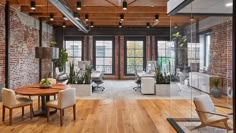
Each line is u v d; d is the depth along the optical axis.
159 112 6.23
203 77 6.32
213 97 4.75
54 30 13.19
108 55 14.72
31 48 10.12
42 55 6.03
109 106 6.99
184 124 5.03
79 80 9.02
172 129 4.80
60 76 11.38
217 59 5.54
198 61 6.88
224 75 4.84
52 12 9.20
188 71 7.30
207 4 5.38
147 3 7.20
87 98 8.30
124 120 5.47
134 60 14.72
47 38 12.13
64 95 5.13
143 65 14.70
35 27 10.55
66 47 14.40
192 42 7.16
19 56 8.94
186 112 6.07
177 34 7.59
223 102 4.29
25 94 5.17
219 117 4.27
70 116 5.81
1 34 7.58
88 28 12.14
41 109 6.34
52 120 5.46
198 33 6.88
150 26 12.51
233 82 2.88
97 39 14.59
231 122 3.37
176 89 7.80
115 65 14.70
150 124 5.15
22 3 7.70
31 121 5.36
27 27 9.68
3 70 7.75
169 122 5.27
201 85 6.33
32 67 10.26
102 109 6.59
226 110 4.01
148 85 9.15
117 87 11.29
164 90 9.05
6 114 5.88
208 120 4.49
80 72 9.85
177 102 7.18
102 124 5.15
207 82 5.91
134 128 4.87
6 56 7.81
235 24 2.78
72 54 14.48
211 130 4.48
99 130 4.74
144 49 14.67
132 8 8.48
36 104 7.10
